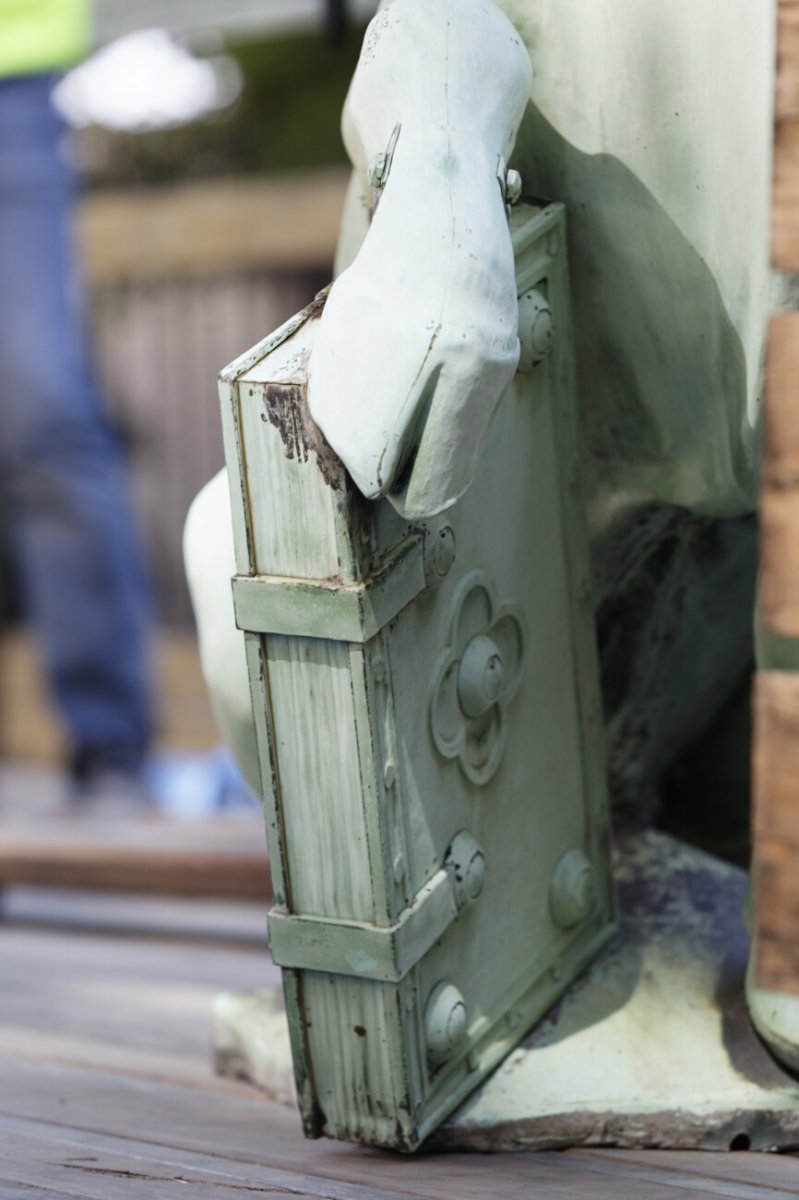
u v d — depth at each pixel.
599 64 1.66
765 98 1.58
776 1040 1.69
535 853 1.79
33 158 4.62
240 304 6.41
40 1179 1.54
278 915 1.61
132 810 4.41
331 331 1.45
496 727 1.71
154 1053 2.26
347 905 1.58
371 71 1.56
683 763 2.17
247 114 6.48
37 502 4.85
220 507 1.85
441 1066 1.66
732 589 1.98
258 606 1.53
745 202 1.62
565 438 1.77
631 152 1.67
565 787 1.83
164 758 5.99
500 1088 1.73
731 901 1.96
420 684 1.60
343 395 1.43
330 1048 1.63
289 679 1.55
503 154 1.56
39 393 4.72
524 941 1.78
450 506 1.53
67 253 4.73
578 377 1.79
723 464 1.74
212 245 6.31
